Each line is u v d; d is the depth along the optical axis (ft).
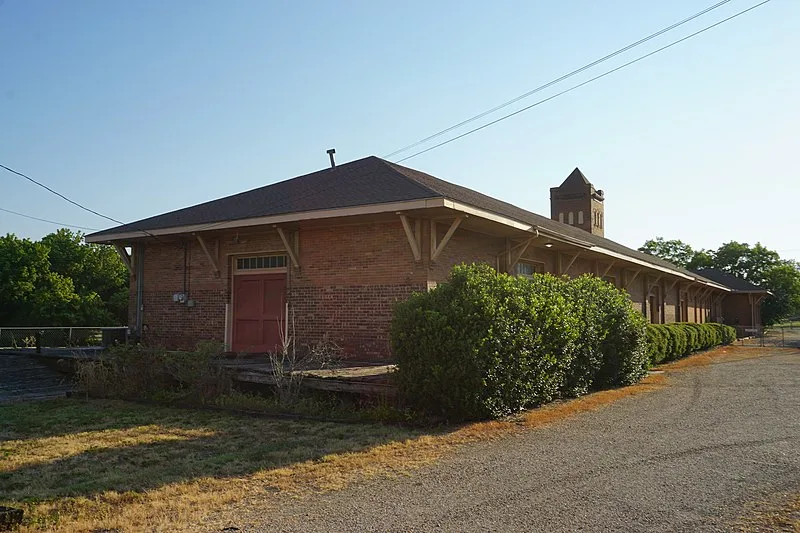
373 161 53.78
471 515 16.81
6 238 124.16
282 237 46.88
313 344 46.21
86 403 38.70
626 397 39.45
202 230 49.01
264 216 44.93
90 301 123.95
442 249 42.68
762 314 194.29
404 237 43.19
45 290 121.60
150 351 41.19
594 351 41.78
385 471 21.57
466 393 29.84
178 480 20.77
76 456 24.82
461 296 31.50
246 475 21.31
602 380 44.75
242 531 15.87
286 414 33.32
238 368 39.04
